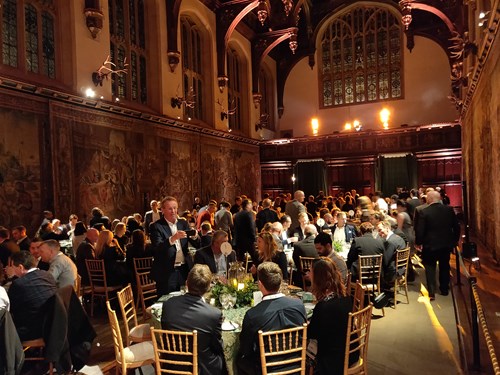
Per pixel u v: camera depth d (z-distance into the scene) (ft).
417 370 16.76
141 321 24.45
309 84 95.50
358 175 82.38
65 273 19.19
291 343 11.93
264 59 93.40
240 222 34.58
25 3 40.14
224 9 72.74
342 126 92.12
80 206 41.70
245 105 85.40
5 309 13.01
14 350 12.98
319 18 94.02
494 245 29.04
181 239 20.68
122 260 27.58
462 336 19.25
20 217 35.12
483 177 35.45
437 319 23.03
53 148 38.50
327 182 84.38
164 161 56.49
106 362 18.69
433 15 83.71
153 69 58.18
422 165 77.05
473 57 43.73
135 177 50.47
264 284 12.24
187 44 67.82
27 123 36.09
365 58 90.53
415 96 85.66
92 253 27.02
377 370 16.80
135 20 56.34
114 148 47.09
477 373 15.40
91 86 45.01
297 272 25.04
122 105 48.37
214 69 72.90
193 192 63.26
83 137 42.52
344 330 12.62
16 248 24.43
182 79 63.77
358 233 35.76
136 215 41.24
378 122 88.89
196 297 12.52
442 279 27.40
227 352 13.78
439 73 83.56
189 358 12.30
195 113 69.82
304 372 12.03
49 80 41.88
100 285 27.12
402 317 23.50
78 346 16.40
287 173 88.22
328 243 21.04
